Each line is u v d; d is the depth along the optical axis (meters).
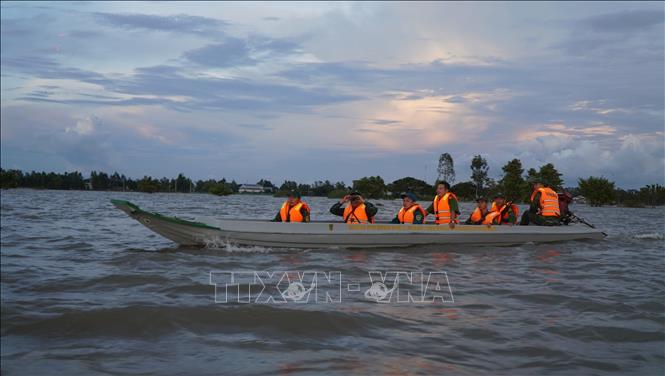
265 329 4.69
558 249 11.32
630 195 54.38
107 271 7.48
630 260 9.67
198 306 5.30
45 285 6.48
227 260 8.77
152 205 37.94
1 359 3.97
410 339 4.45
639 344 4.42
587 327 4.85
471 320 5.04
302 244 10.33
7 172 79.88
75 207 27.67
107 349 4.20
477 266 8.60
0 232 12.95
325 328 4.72
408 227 10.95
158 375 3.65
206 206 37.25
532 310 5.49
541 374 3.72
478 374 3.69
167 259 8.73
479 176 79.12
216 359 3.96
